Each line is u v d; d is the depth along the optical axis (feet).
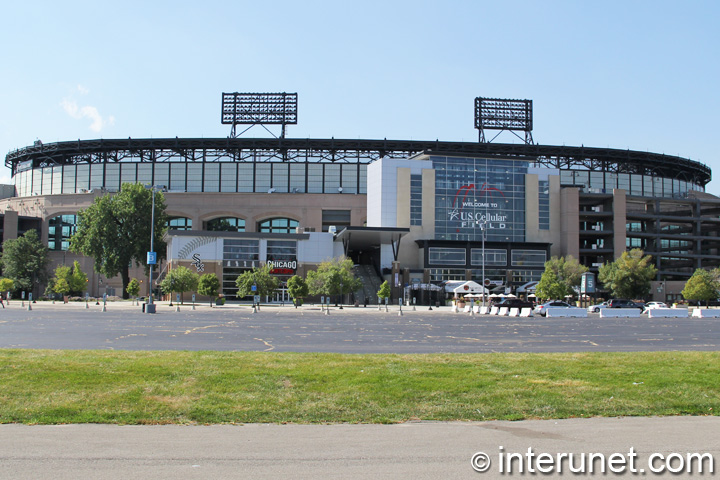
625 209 412.36
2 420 43.57
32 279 396.57
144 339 101.35
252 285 279.69
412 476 32.01
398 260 377.30
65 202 435.53
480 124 454.40
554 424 44.39
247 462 34.35
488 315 232.94
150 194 383.65
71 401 48.42
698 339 114.73
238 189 451.53
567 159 469.57
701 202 437.99
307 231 385.50
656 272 387.14
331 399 50.19
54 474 31.94
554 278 305.73
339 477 31.76
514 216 391.24
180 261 331.77
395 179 380.99
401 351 87.66
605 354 79.36
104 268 371.56
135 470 32.73
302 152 457.68
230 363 65.62
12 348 81.82
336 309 265.54
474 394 52.29
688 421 45.80
